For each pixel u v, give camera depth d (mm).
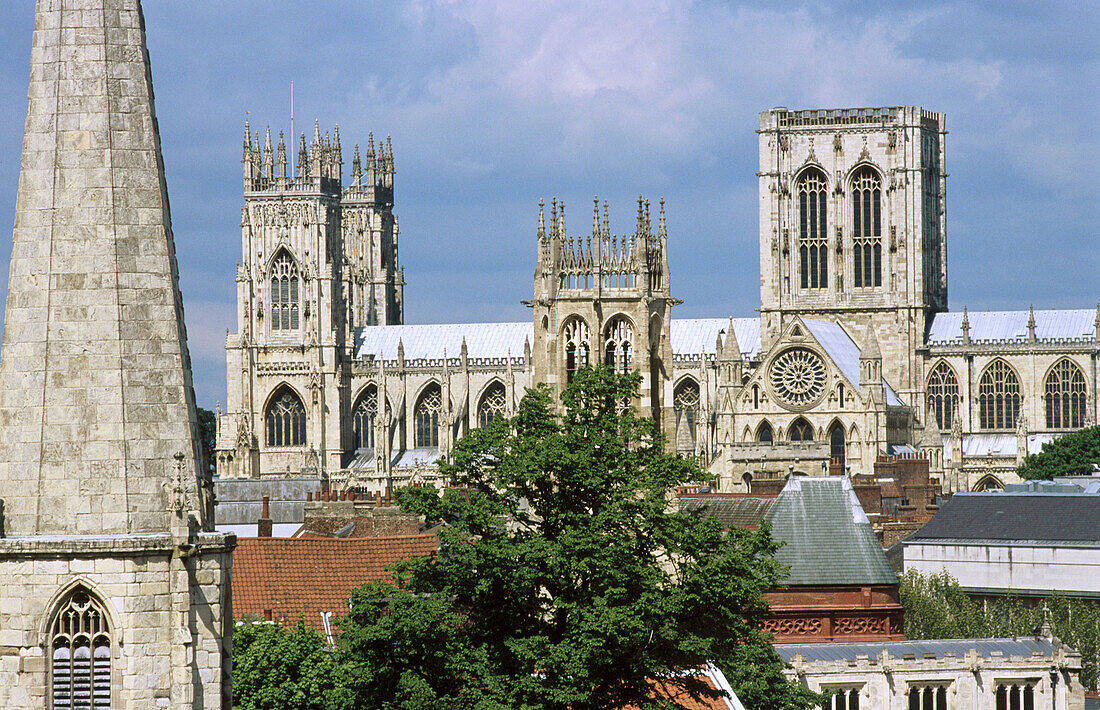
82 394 61531
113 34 62969
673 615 91312
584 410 104875
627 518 94562
